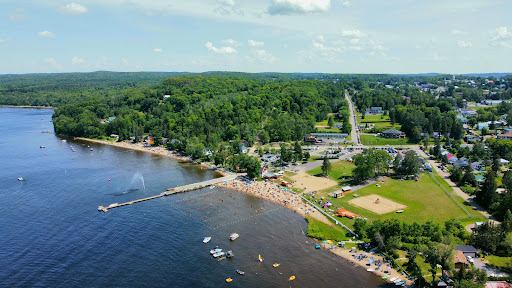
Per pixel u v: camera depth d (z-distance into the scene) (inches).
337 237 6914.4
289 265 6018.7
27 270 5895.7
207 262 6122.1
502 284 5027.1
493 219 7303.2
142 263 6097.4
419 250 5915.4
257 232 7244.1
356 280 5556.1
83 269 5930.1
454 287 4904.0
